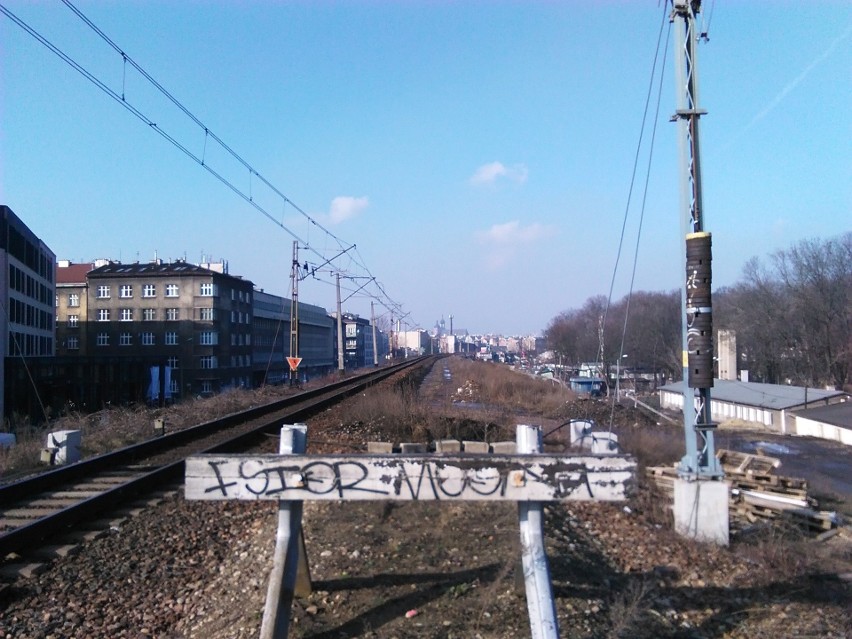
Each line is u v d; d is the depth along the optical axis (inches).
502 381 1485.0
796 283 2191.2
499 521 265.6
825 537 368.2
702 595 242.8
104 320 2706.7
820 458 965.2
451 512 278.7
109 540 293.7
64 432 508.4
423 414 686.5
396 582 208.1
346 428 642.2
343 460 153.7
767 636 213.2
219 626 194.9
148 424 690.2
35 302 2046.0
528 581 151.7
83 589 240.2
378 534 253.4
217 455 154.1
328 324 4608.8
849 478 777.6
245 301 3053.6
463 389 1413.6
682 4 328.5
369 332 6397.6
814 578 278.8
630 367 2694.4
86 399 1753.2
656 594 232.8
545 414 1027.3
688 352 324.8
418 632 174.7
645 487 397.7
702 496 312.8
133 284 2706.7
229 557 273.7
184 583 251.4
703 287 321.1
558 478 152.7
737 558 290.5
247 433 604.1
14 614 216.8
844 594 259.9
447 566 220.8
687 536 310.0
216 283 2701.8
